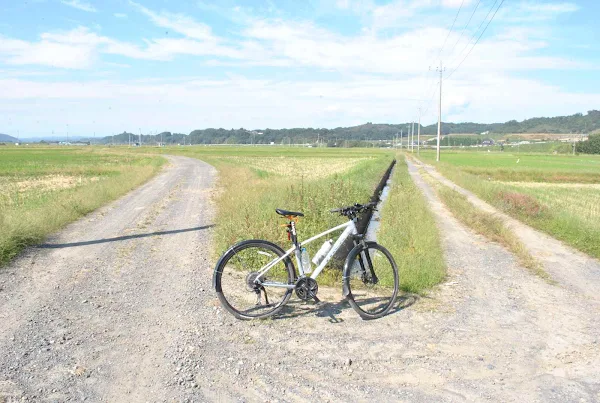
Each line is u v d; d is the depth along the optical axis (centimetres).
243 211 952
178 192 1870
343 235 511
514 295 598
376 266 619
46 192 1881
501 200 1697
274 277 577
